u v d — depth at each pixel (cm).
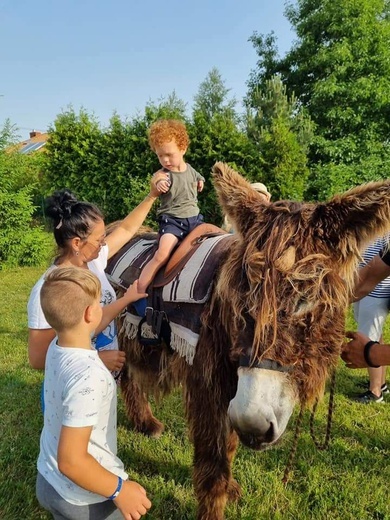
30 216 1313
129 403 378
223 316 207
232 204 207
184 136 284
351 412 405
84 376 166
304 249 179
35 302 209
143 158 1512
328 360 192
